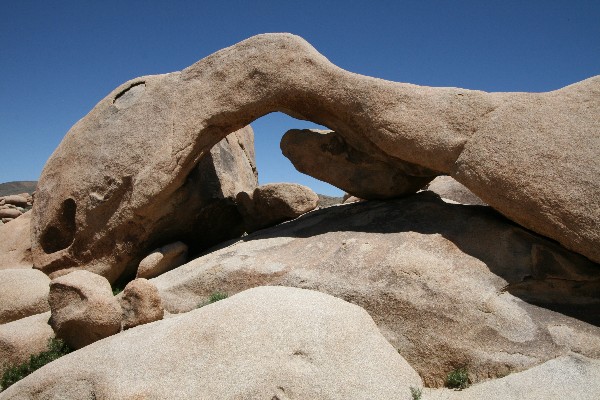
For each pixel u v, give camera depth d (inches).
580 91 313.3
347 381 216.1
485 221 335.9
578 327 268.8
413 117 345.7
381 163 398.6
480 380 256.5
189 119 410.0
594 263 297.6
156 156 412.5
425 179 403.2
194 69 422.0
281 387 204.8
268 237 407.8
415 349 274.8
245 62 398.9
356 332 247.8
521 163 303.0
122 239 430.6
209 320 237.8
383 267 306.5
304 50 387.9
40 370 242.5
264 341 221.6
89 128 465.4
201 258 400.8
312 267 331.9
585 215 279.4
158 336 241.0
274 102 396.5
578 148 292.5
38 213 470.6
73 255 442.6
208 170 490.9
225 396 201.8
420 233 335.3
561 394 229.0
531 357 254.2
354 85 367.2
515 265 299.1
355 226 373.7
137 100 446.9
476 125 327.3
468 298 279.9
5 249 481.7
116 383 212.7
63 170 462.3
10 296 359.9
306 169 439.8
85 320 289.9
